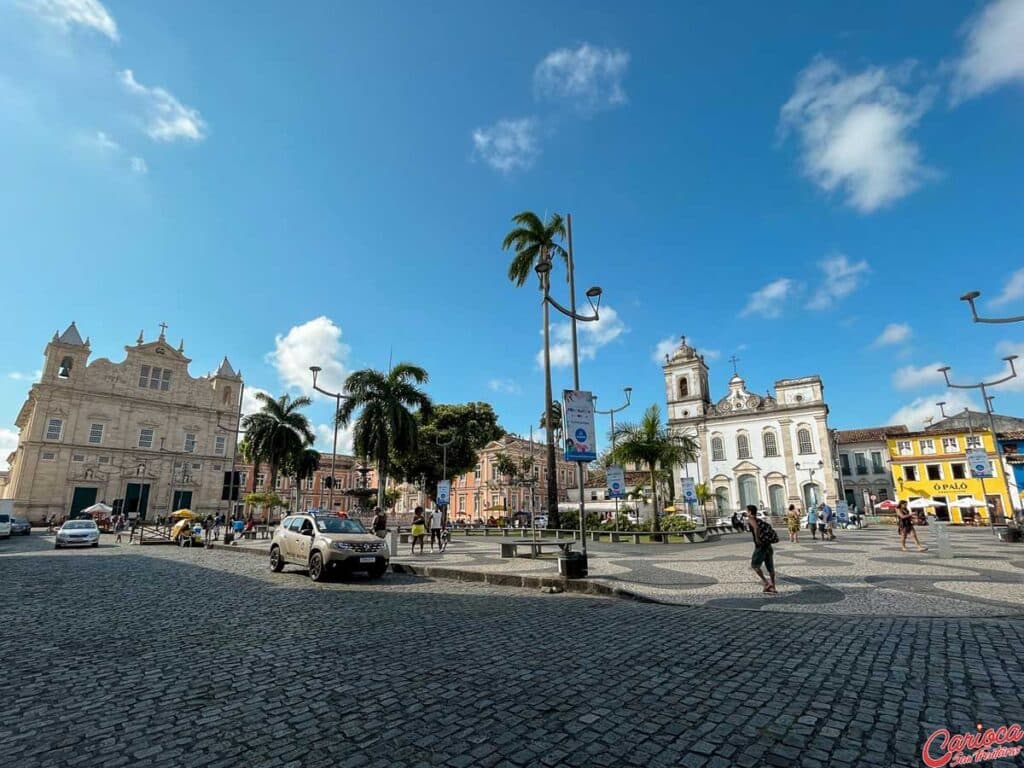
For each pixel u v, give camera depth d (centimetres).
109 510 4403
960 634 650
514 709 429
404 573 1491
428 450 4806
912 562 1425
